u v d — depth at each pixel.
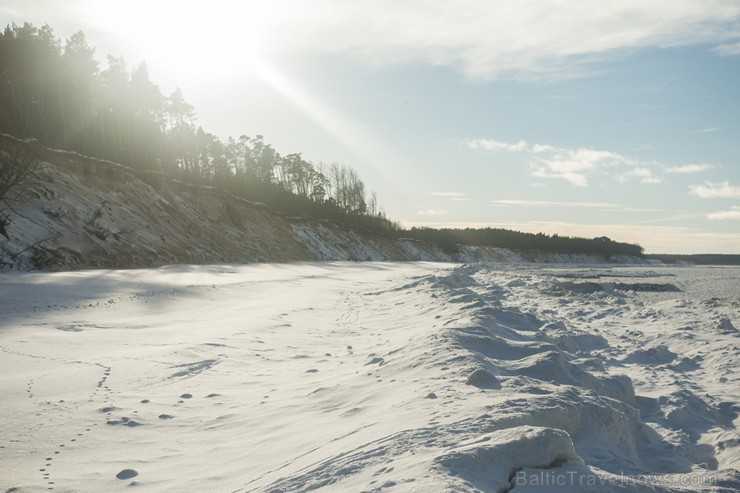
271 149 102.12
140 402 8.31
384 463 4.54
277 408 7.64
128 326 16.44
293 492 4.39
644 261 187.50
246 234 64.56
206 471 5.50
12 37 57.38
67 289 23.80
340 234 93.38
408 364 8.78
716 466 6.56
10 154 36.62
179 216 53.91
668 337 14.95
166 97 82.94
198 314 19.69
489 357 9.59
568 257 167.62
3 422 7.31
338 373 9.76
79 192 41.84
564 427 5.95
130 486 5.22
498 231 165.25
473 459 4.32
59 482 5.35
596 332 16.25
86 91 64.81
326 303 24.11
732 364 11.70
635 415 7.27
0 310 18.03
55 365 11.02
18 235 33.06
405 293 25.91
